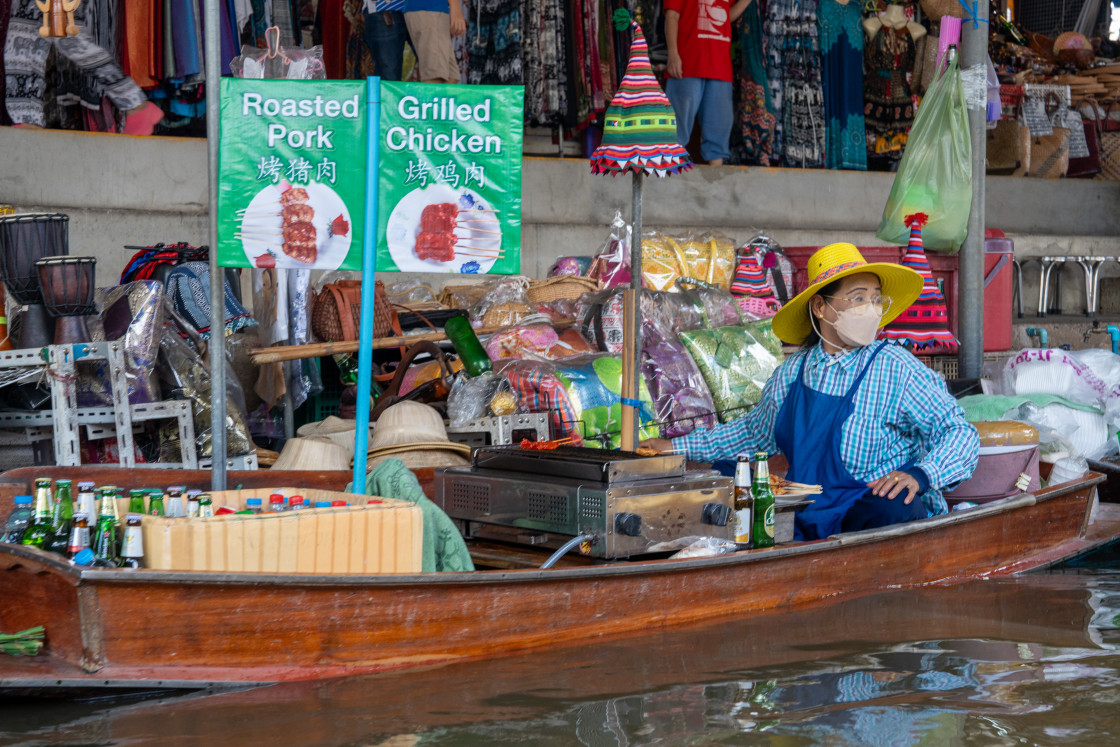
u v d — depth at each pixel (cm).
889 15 1374
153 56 975
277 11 1071
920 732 345
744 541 514
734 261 973
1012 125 1451
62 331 575
